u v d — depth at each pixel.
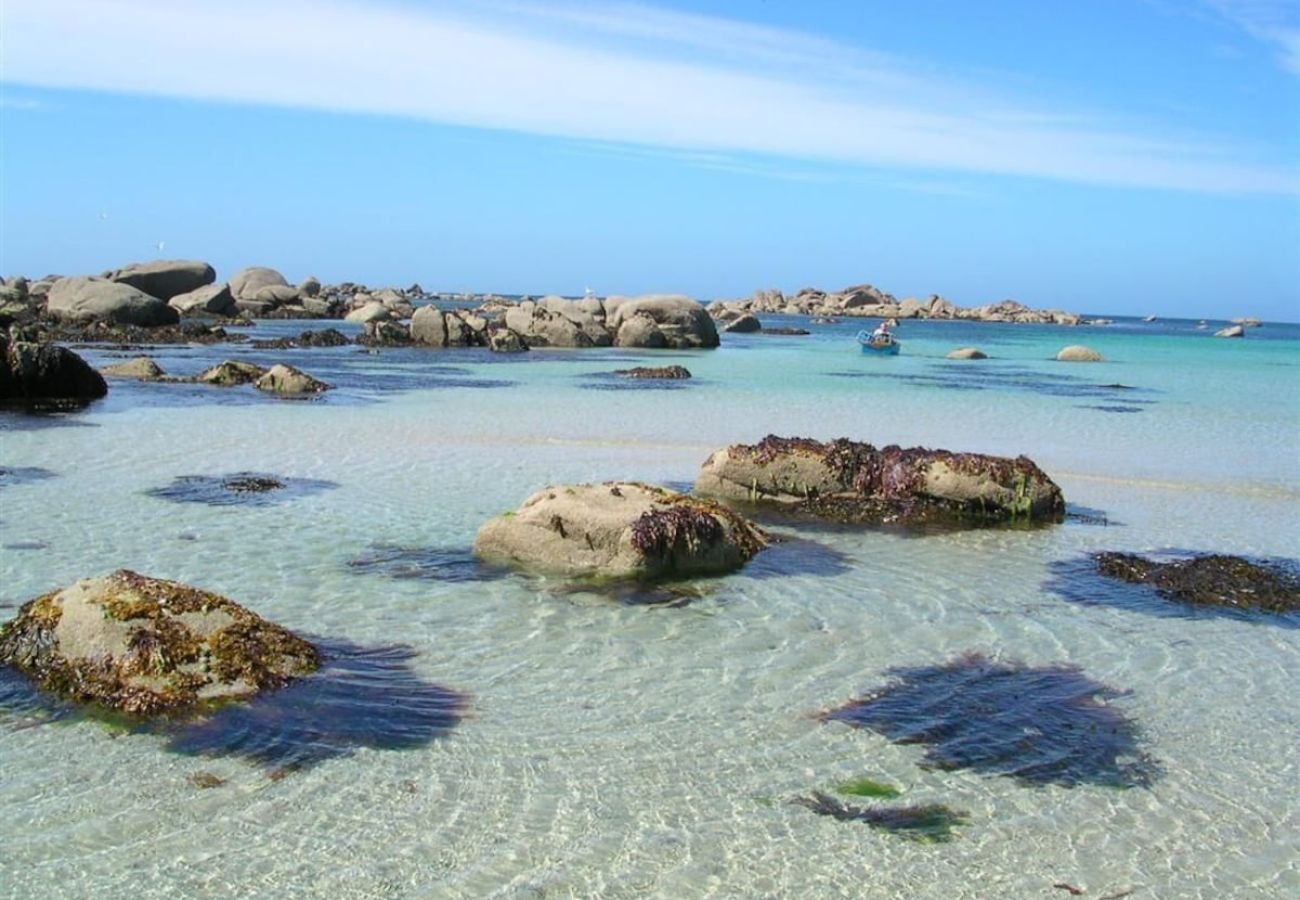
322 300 92.12
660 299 66.44
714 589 13.16
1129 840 7.62
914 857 7.31
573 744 8.79
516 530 13.91
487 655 10.67
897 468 18.36
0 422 25.00
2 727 8.66
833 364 55.50
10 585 12.27
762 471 18.38
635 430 26.91
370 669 10.16
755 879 6.97
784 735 9.09
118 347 50.75
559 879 6.89
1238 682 10.63
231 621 9.88
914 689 10.20
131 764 8.16
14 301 66.00
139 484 18.12
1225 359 71.12
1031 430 29.73
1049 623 12.33
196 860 6.97
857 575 14.14
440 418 28.09
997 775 8.52
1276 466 24.47
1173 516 18.75
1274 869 7.32
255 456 21.27
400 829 7.41
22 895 6.55
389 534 15.21
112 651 9.33
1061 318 166.50
